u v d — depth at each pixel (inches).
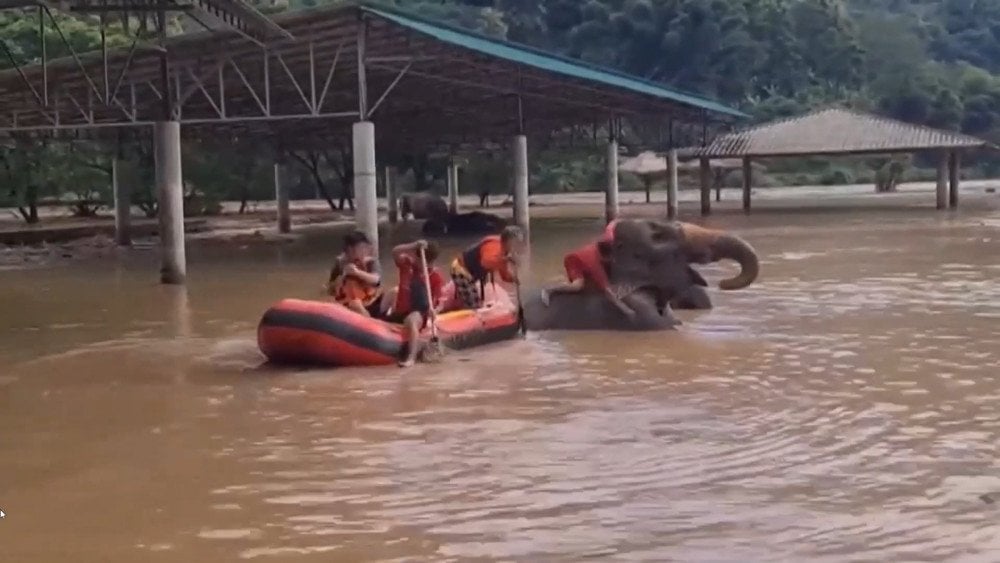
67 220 1641.2
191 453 340.2
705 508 275.6
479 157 2202.3
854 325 561.0
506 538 258.7
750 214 1663.4
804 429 350.9
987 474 300.4
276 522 274.8
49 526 275.7
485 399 403.5
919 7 4306.1
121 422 383.2
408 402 401.7
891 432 345.7
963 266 848.9
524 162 1214.3
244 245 1226.6
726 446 332.2
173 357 510.9
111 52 872.3
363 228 864.3
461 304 527.5
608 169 1465.3
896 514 269.1
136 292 794.8
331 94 1192.8
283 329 467.5
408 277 487.8
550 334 543.2
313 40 872.3
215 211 1854.1
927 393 400.5
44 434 368.8
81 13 734.5
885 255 951.6
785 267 863.1
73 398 425.4
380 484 302.8
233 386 438.9
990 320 571.5
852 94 3171.8
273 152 1679.4
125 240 1248.2
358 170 863.7
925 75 3240.7
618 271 558.9
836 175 2903.5
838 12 3378.4
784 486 292.2
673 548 249.1
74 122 1173.1
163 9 734.5
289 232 1434.5
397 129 1540.4
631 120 1674.5
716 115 1723.7
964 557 241.9
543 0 3174.2
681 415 372.8
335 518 276.5
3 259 1092.5
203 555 253.9
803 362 463.2
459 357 487.2
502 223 1434.5
